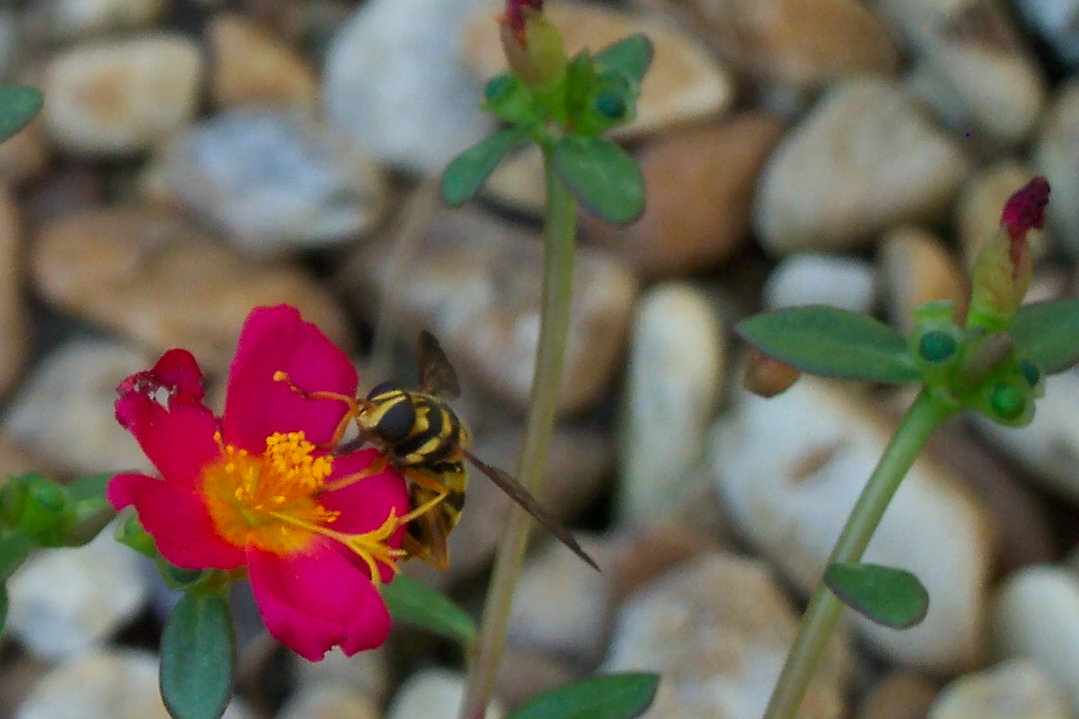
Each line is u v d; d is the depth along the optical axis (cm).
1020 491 44
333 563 31
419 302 50
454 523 32
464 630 34
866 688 41
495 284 49
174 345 50
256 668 42
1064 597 40
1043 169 50
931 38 51
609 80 33
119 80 55
